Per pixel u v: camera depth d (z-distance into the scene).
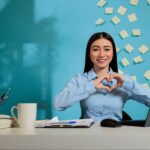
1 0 2.57
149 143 0.67
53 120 1.02
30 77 2.54
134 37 2.49
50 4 2.56
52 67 2.53
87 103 1.92
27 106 0.92
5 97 1.16
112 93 1.93
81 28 2.52
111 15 2.51
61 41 2.53
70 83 2.03
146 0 2.51
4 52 2.56
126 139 0.67
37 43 2.55
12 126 0.94
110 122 0.90
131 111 2.44
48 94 2.52
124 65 2.47
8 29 2.57
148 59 2.48
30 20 2.56
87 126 0.88
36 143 0.69
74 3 2.54
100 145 0.67
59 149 0.68
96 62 2.08
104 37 2.11
